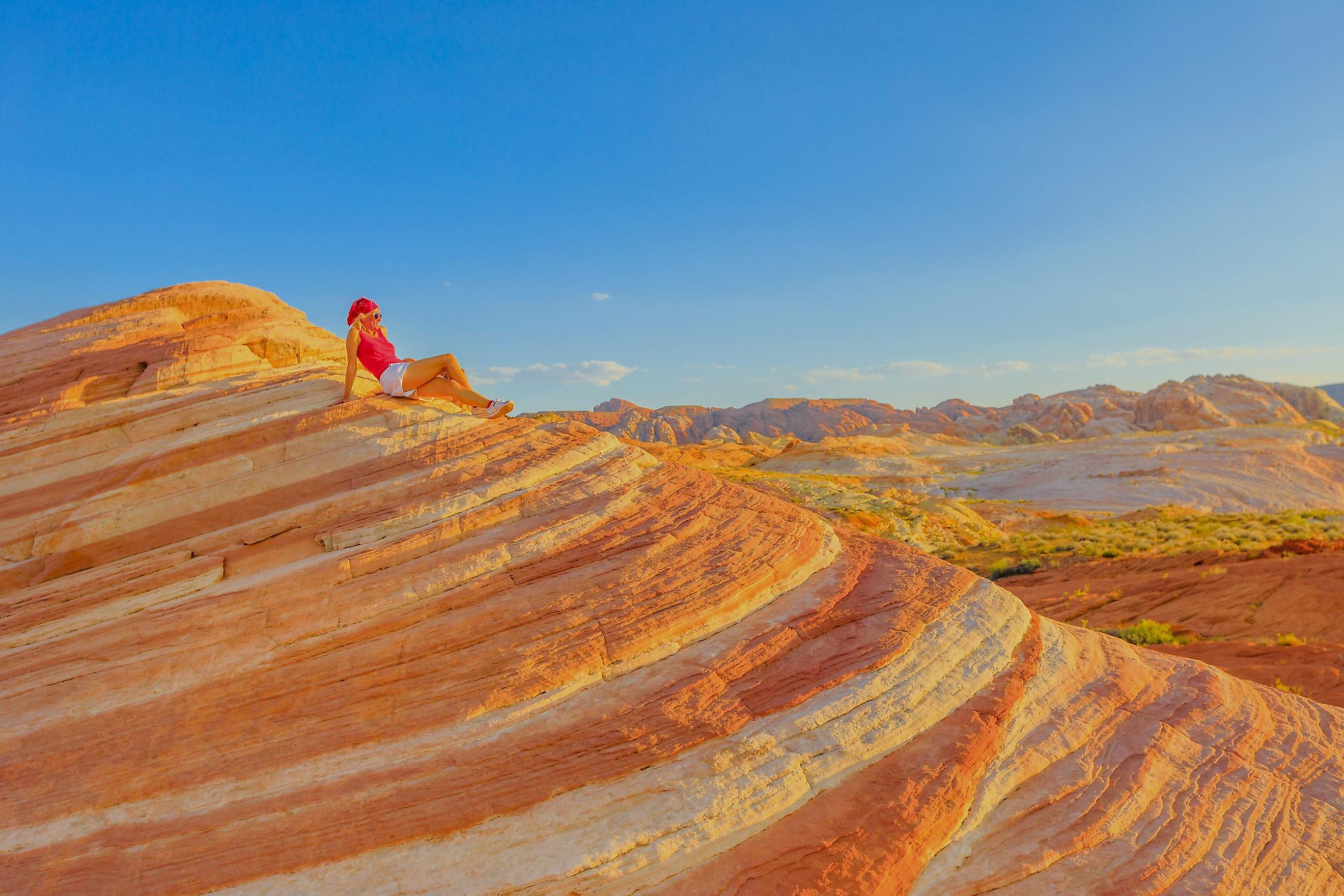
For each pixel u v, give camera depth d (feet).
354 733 15.70
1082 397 581.12
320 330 32.89
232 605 18.04
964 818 16.76
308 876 13.46
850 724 17.53
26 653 17.29
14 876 13.28
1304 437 257.96
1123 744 20.18
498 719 16.15
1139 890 16.01
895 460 284.82
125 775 14.89
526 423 26.27
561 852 13.88
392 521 20.59
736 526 23.53
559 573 19.99
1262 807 19.10
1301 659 43.01
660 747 15.88
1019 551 119.03
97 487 22.34
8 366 25.46
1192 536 119.44
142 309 29.48
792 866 14.64
